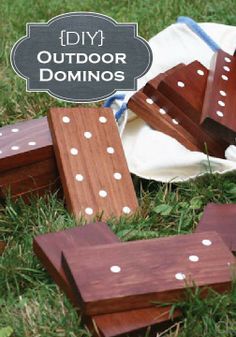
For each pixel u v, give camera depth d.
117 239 1.07
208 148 1.30
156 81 1.32
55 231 1.14
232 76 1.35
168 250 1.02
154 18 1.88
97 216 1.16
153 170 1.25
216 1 1.96
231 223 1.12
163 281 0.98
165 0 1.95
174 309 0.97
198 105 1.30
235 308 1.00
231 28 1.54
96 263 0.99
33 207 1.20
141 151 1.28
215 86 1.30
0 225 1.18
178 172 1.26
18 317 1.01
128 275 0.98
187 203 1.22
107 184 1.20
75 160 1.21
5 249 1.12
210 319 0.97
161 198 1.23
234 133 1.27
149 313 0.96
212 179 1.24
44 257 1.05
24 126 1.28
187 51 1.46
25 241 1.13
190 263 1.00
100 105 1.51
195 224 1.19
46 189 1.24
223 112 1.27
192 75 1.34
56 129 1.23
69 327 0.97
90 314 0.95
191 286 0.97
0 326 1.00
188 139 1.30
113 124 1.25
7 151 1.21
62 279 1.01
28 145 1.22
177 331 0.96
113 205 1.18
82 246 1.05
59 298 1.02
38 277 1.07
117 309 0.96
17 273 1.07
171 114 1.31
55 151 1.22
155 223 1.18
